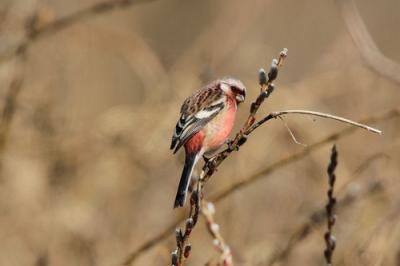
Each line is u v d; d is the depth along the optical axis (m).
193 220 6.60
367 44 12.83
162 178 14.25
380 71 12.70
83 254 13.56
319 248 11.96
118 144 14.32
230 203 12.95
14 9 13.74
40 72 14.58
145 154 14.24
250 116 6.86
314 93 14.65
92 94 15.38
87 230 13.69
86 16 14.57
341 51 15.18
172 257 6.58
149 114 14.39
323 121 14.35
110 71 15.91
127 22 19.06
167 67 15.49
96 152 14.29
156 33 19.67
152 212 13.99
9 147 13.73
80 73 15.03
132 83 16.22
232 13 16.14
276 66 6.68
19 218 13.48
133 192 14.22
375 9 19.58
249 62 15.74
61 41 14.88
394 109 10.45
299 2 18.41
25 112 14.09
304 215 12.95
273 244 12.16
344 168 13.26
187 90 14.49
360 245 11.27
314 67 17.20
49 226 13.54
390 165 12.49
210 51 15.23
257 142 13.66
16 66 13.72
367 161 10.77
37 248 13.41
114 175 14.14
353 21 12.90
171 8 20.25
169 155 14.27
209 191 13.19
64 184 14.02
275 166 9.79
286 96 14.31
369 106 14.65
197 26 19.86
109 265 13.44
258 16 17.41
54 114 14.39
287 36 18.28
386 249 10.90
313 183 13.36
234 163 13.41
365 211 11.64
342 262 10.86
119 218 13.91
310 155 13.45
